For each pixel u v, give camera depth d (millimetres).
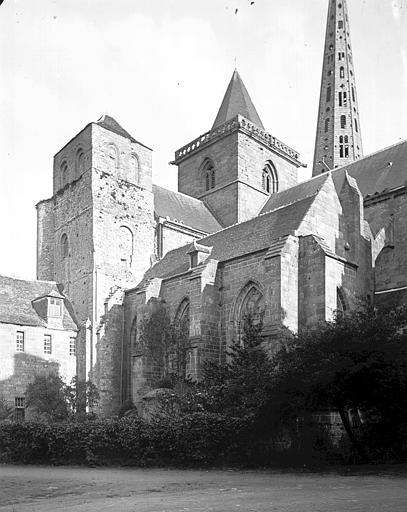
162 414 28094
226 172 63188
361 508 11727
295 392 22953
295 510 11750
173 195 60406
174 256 49281
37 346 44875
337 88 79312
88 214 49438
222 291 38000
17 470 24547
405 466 22047
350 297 35219
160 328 41312
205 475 20828
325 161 77438
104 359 46375
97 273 47781
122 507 13219
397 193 43156
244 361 28078
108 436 25984
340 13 81938
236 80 70750
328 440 24688
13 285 48688
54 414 37094
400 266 41531
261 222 41344
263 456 23281
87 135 51000
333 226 37844
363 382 22688
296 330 32750
